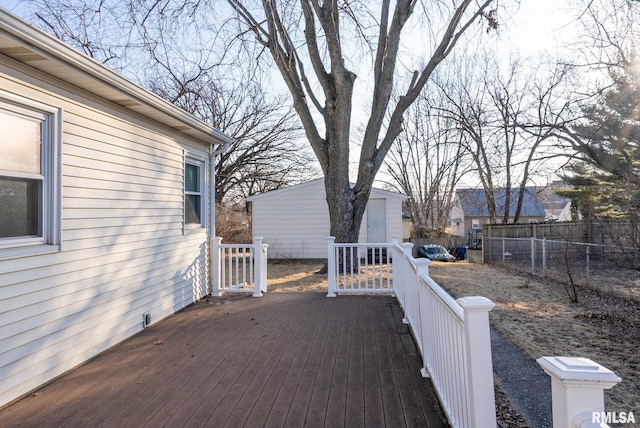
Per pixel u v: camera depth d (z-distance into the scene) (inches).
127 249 170.7
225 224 660.1
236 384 121.0
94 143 150.0
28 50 110.6
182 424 97.7
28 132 122.6
